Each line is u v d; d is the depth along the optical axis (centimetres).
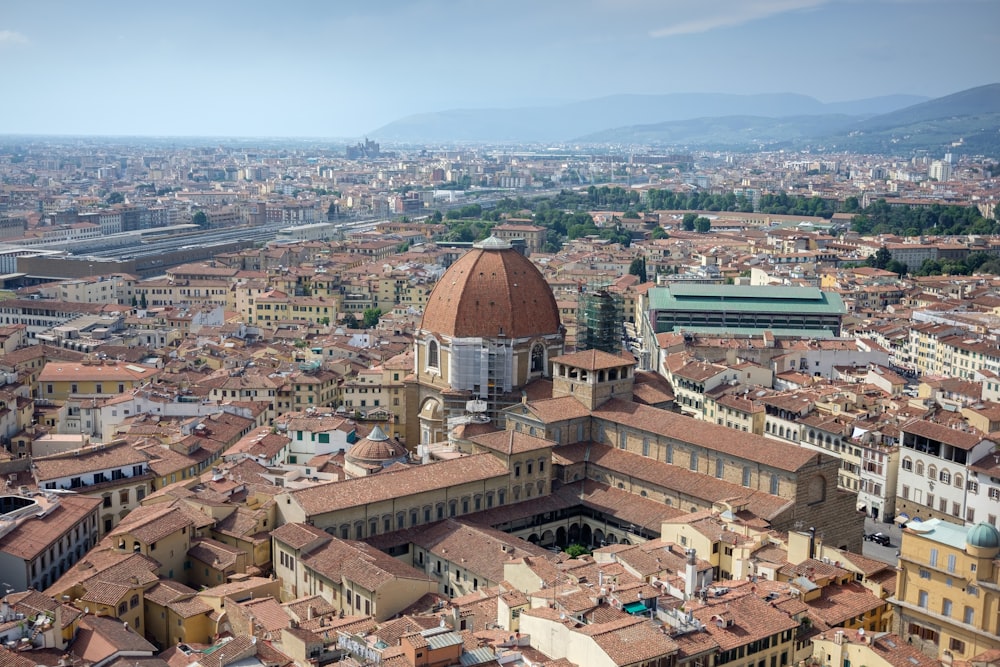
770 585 17800
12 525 19575
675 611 16050
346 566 18662
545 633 15475
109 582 17612
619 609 16125
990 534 16475
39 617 15725
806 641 16550
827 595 17975
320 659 15475
